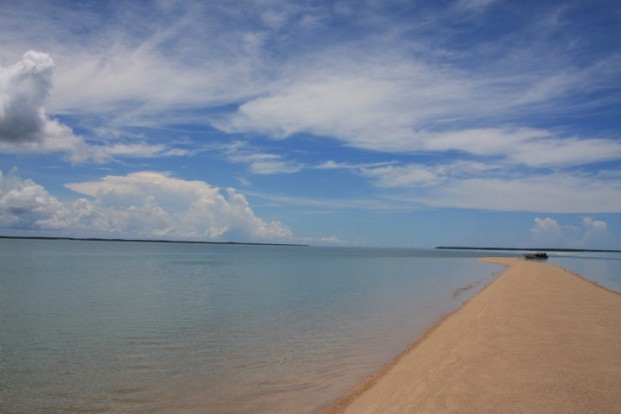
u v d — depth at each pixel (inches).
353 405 402.6
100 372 538.3
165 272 2219.5
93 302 1127.0
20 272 2092.8
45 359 597.0
